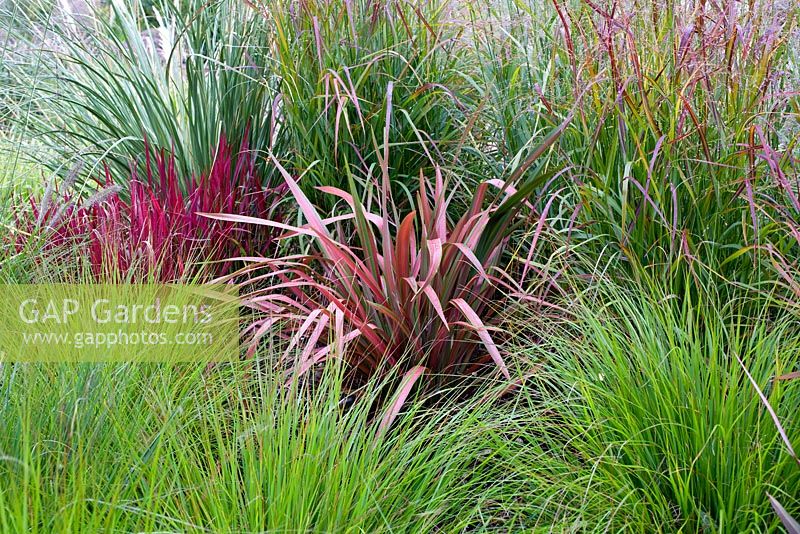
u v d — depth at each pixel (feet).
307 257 10.82
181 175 14.98
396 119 13.58
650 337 9.04
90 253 11.89
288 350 9.82
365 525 7.27
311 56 13.50
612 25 11.57
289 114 13.71
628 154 11.69
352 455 7.86
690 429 7.95
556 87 13.00
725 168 11.08
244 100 15.03
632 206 11.49
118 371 8.61
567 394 9.18
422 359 10.42
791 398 8.29
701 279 11.03
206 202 13.16
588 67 12.00
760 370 8.63
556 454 8.58
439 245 9.86
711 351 8.48
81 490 6.34
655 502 8.11
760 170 10.91
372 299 10.98
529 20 13.53
